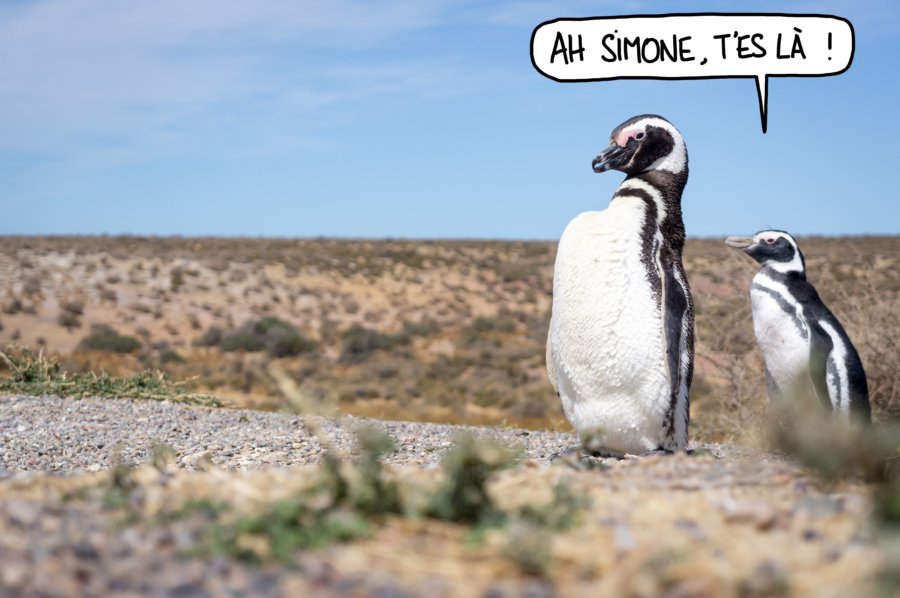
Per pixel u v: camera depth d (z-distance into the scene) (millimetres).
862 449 4270
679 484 4191
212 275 45688
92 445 9297
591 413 7289
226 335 35219
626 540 3176
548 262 59906
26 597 2760
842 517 3566
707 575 2879
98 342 31922
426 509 3486
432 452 8727
